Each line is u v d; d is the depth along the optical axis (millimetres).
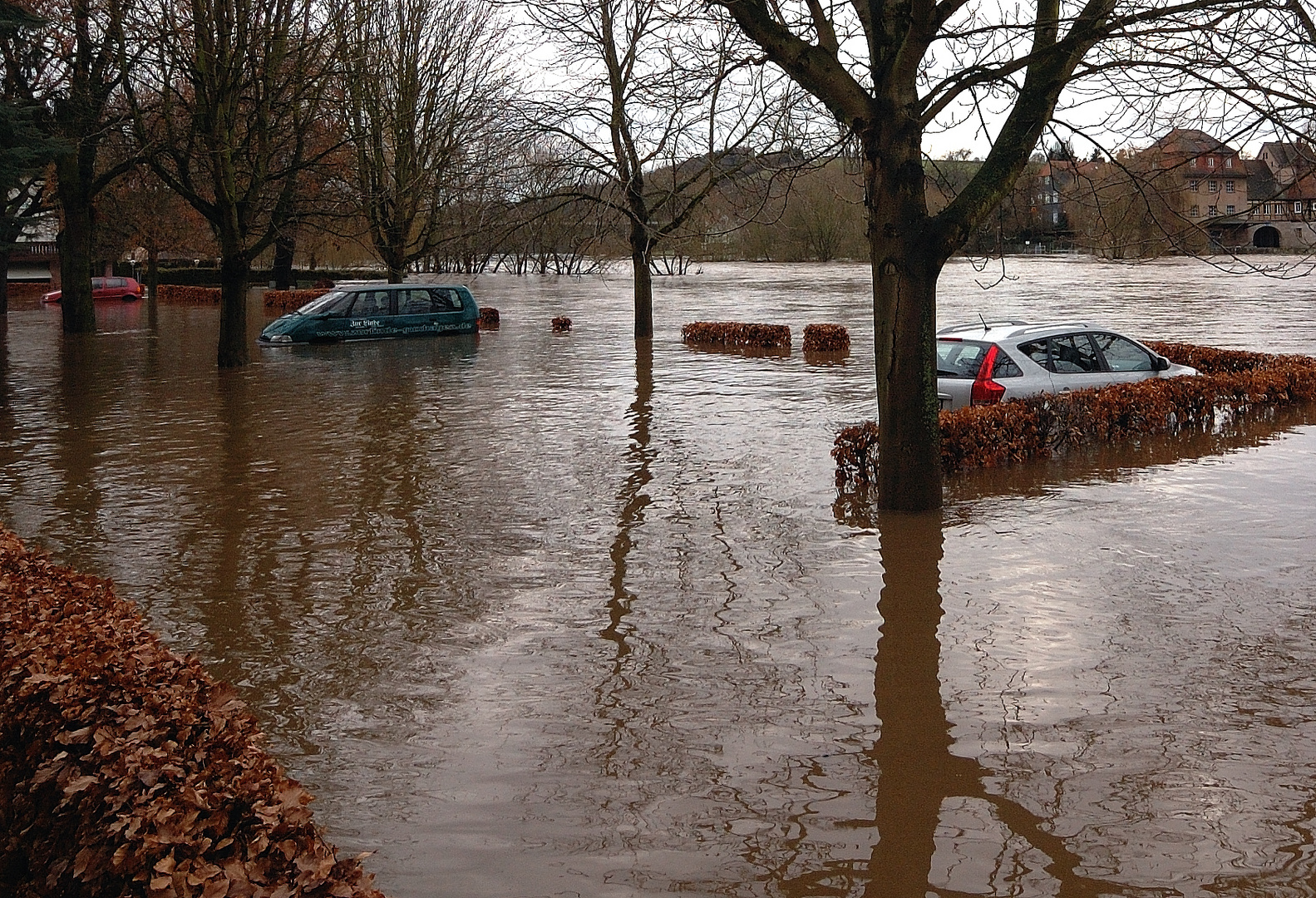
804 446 14031
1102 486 11328
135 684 4516
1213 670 6559
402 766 5539
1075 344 14352
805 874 4527
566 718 6082
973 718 5969
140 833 3523
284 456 13953
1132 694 6238
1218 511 10258
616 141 23016
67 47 26859
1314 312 36688
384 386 20969
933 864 4578
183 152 23969
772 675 6625
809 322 35719
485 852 4723
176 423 16688
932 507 10367
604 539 9750
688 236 18828
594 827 4918
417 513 10820
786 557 9070
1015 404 12727
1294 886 4367
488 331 33656
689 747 5699
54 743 4320
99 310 45781
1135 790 5152
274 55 24328
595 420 16453
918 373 10234
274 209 27781
